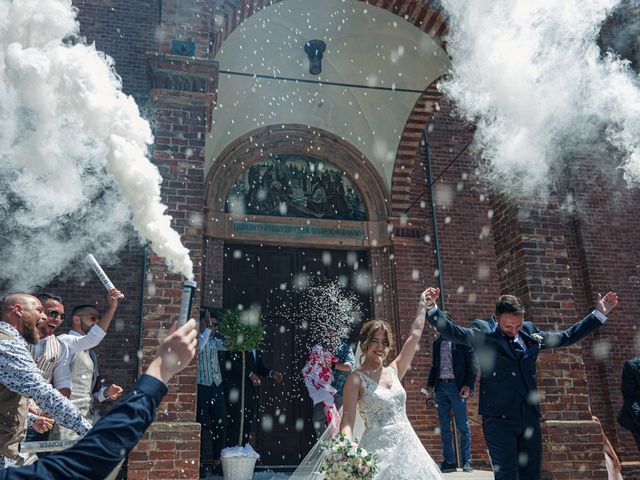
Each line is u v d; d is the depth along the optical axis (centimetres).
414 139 1127
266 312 1052
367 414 407
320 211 1120
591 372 1204
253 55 1046
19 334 295
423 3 868
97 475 114
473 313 1168
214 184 1064
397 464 387
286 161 1134
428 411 1055
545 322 707
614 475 654
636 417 584
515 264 752
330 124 1148
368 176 1153
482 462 1070
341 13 996
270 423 989
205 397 741
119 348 930
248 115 1104
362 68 1094
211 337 771
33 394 277
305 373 746
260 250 1087
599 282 1242
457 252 1201
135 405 121
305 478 492
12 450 300
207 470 812
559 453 645
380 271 1110
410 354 436
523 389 446
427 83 1052
